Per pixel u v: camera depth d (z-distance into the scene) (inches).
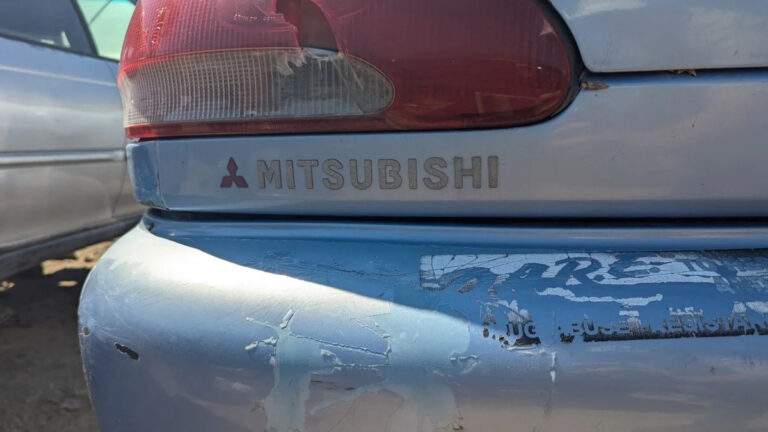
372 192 33.4
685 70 29.9
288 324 30.4
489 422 28.6
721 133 30.4
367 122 32.3
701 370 27.7
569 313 28.9
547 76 30.2
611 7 29.5
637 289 29.6
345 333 29.7
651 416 28.0
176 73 35.1
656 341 28.1
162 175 37.2
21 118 87.0
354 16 31.2
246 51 32.8
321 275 32.1
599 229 32.8
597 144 30.8
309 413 30.0
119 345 33.0
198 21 34.0
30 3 93.5
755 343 28.0
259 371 30.2
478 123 31.3
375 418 29.4
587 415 28.1
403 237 34.2
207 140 35.3
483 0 30.4
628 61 29.8
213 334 31.1
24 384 92.5
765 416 27.9
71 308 124.3
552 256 32.2
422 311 29.8
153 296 33.3
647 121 30.4
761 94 29.9
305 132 33.4
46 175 92.0
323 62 32.0
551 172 31.5
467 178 32.2
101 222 108.7
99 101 103.0
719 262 31.3
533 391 28.1
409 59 31.0
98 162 103.0
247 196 35.3
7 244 88.1
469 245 33.5
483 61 30.5
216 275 33.2
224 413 31.1
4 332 111.0
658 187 31.3
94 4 110.9
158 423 32.9
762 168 30.8
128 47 38.2
